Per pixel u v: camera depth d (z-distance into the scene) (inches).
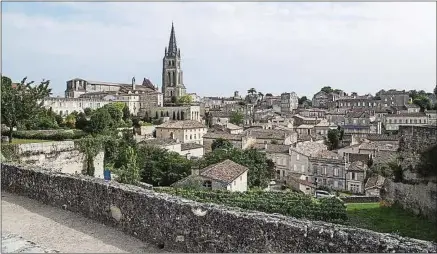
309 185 2600.9
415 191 999.6
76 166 1248.2
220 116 5334.6
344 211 1205.1
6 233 385.4
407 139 1050.7
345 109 5556.1
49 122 2305.6
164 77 6668.3
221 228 356.2
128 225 430.3
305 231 310.8
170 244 389.7
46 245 389.4
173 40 6702.8
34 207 528.4
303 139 3659.0
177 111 5201.8
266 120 4874.5
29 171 581.0
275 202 1465.3
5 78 1337.4
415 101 5728.3
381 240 282.7
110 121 2704.2
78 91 5984.3
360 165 2659.9
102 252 375.6
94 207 474.9
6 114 1288.1
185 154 2891.2
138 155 2213.3
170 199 397.4
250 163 2380.7
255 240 335.0
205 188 1768.0
